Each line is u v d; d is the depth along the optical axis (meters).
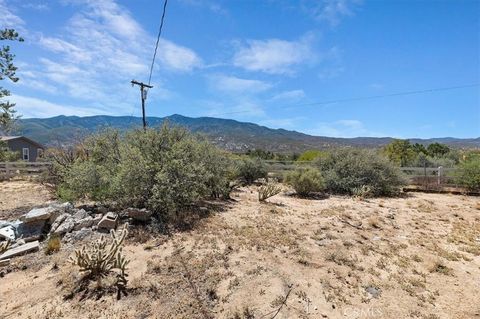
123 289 4.62
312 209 10.00
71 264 5.39
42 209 7.41
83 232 6.69
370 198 12.44
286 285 4.84
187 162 8.50
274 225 7.71
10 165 18.14
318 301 4.51
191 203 8.65
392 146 23.91
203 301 4.39
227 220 7.94
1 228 6.92
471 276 5.47
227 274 5.06
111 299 4.41
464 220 8.97
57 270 5.28
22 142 34.12
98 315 4.10
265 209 9.46
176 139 9.31
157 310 4.20
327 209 9.90
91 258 4.83
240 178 16.44
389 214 9.32
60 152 11.79
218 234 6.81
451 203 11.32
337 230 7.61
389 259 6.05
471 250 6.59
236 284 4.78
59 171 10.53
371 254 6.25
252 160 17.03
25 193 11.82
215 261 5.51
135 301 4.38
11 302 4.41
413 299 4.70
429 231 7.93
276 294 4.57
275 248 6.21
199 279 4.91
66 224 6.90
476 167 13.41
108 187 8.22
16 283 4.93
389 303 4.57
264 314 4.15
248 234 6.89
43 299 4.46
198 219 7.80
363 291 4.86
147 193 8.02
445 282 5.24
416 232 7.80
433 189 14.11
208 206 9.34
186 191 7.95
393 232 7.76
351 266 5.64
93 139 9.66
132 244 6.24
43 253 5.99
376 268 5.65
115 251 5.01
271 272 5.19
